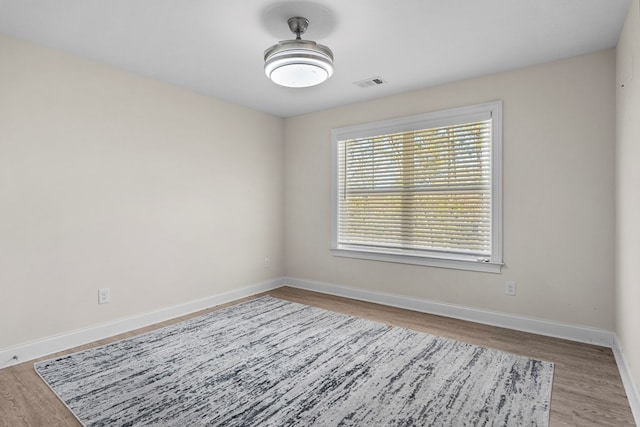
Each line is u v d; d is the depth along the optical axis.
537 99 3.00
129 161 3.15
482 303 3.31
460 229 3.43
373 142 4.01
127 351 2.67
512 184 3.12
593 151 2.77
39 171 2.61
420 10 2.18
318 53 2.28
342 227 4.29
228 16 2.25
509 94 3.13
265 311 3.67
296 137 4.69
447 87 3.47
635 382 1.96
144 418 1.82
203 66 3.06
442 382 2.18
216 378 2.25
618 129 2.53
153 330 3.12
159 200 3.39
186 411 1.88
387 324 3.26
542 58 2.88
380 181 3.96
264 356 2.57
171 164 3.49
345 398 2.01
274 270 4.70
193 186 3.70
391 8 2.15
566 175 2.88
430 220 3.62
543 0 2.07
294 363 2.46
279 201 4.76
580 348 2.68
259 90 3.68
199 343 2.82
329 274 4.41
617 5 2.11
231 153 4.10
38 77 2.60
